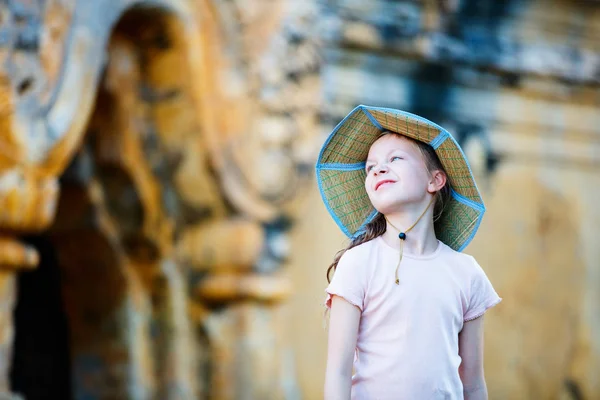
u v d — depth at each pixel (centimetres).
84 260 1089
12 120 791
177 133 1042
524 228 1355
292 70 1105
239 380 1076
